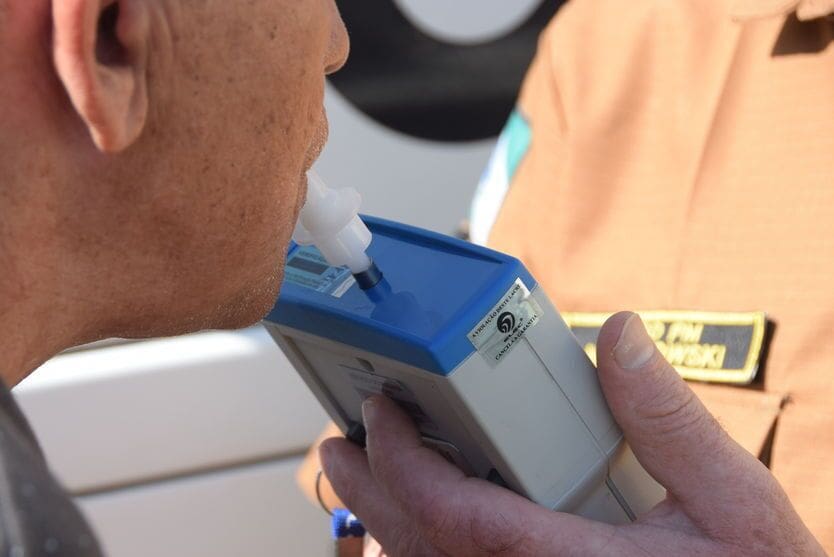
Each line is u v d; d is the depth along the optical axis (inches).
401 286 46.2
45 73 34.2
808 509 57.7
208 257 40.3
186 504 90.5
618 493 49.2
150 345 89.0
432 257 47.2
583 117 72.2
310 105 40.2
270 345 90.4
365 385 50.1
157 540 90.4
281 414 91.3
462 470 49.9
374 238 49.4
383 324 44.3
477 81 89.5
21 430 28.3
